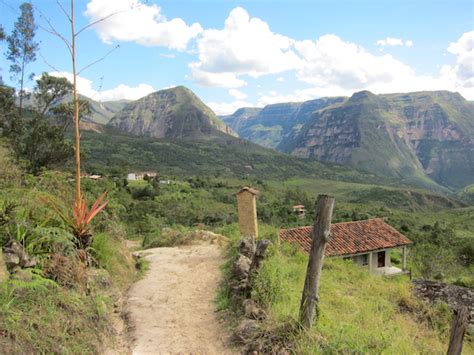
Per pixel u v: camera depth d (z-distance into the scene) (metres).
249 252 8.59
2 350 3.33
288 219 50.22
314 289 4.78
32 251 5.09
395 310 9.23
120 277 7.85
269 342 4.72
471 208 113.81
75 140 6.25
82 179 12.62
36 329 3.84
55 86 27.89
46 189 9.49
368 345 4.82
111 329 5.28
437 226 60.44
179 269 9.14
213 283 7.88
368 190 145.88
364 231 22.80
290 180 173.12
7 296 3.90
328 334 4.80
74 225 6.29
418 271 28.91
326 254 19.67
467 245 38.25
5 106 25.64
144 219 30.77
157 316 5.98
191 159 173.75
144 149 163.12
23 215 5.75
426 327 8.34
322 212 4.72
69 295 4.75
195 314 6.19
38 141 25.00
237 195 11.00
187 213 45.28
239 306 5.98
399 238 22.67
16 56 25.22
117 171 76.00
